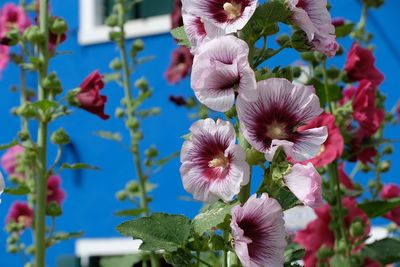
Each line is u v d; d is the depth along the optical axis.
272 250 1.60
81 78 6.79
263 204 1.58
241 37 1.67
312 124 2.26
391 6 5.51
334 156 2.23
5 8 3.86
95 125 6.64
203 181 1.62
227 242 1.62
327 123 2.26
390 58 5.49
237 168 1.60
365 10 3.39
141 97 3.65
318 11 1.70
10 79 7.14
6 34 2.85
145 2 6.52
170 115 6.28
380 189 3.11
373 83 2.50
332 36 1.70
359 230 2.41
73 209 6.71
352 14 5.58
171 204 6.16
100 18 6.77
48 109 2.72
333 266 2.41
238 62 1.58
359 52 2.51
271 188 1.63
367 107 2.46
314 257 2.55
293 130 1.61
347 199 2.52
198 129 1.63
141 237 1.65
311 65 2.54
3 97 7.18
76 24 6.83
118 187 6.56
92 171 6.67
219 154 1.63
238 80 1.59
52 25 2.88
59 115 2.73
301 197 1.58
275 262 1.59
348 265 2.40
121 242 6.48
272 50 1.70
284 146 1.58
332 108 2.48
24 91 4.21
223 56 1.59
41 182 2.74
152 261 3.18
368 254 2.40
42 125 2.74
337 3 5.62
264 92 1.60
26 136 2.92
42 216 2.74
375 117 2.46
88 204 6.67
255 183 2.86
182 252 1.66
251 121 1.59
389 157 5.17
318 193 1.58
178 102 4.02
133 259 3.37
